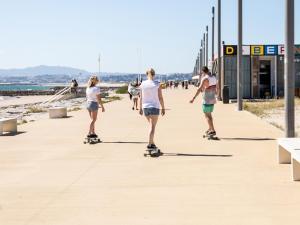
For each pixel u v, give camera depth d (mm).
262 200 6938
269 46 43281
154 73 11367
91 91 13625
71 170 9562
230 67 43375
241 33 26531
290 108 12750
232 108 28641
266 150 11719
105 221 6062
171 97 48844
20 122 22672
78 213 6449
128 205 6805
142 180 8453
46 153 11891
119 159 10781
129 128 17672
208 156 10930
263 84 43719
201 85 13891
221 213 6312
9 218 6281
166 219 6094
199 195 7297
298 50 43625
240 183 8070
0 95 115312
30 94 116688
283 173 8844
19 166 10125
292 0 12484
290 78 12695
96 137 13766
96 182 8367
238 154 11164
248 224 5824
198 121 20062
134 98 29594
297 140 9578
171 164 10000
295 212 6301
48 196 7418
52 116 23703
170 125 18438
